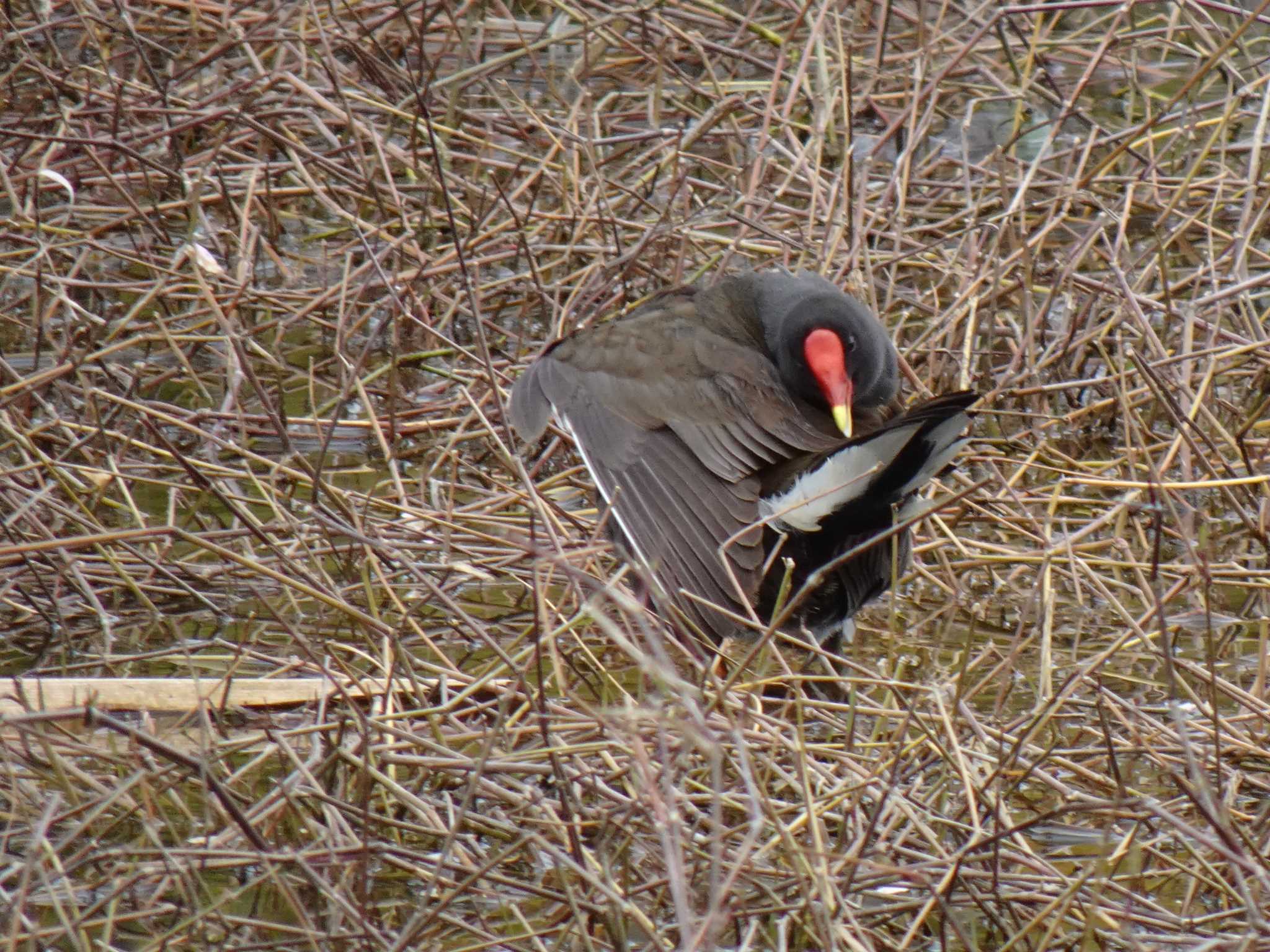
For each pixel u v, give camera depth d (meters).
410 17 17.88
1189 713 9.15
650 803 6.92
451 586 10.62
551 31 18.61
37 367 13.22
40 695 8.52
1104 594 9.41
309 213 16.95
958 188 16.11
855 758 8.24
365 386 13.27
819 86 15.24
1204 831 7.76
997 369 13.66
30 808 8.07
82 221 15.85
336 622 10.43
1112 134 16.94
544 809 7.66
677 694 6.19
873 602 9.80
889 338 10.09
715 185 15.05
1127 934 6.61
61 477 10.88
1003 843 7.55
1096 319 14.03
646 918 6.93
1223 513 11.83
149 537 10.02
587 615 9.48
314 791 7.82
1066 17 19.44
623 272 13.27
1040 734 9.02
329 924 7.48
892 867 6.95
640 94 17.44
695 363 9.52
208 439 12.03
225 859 7.48
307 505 11.70
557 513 10.82
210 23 16.75
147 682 9.35
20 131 15.80
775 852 7.56
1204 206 14.94
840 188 13.98
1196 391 12.64
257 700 9.40
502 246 14.92
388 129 16.22
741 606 8.70
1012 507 11.43
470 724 9.10
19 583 10.79
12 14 17.41
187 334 13.80
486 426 11.11
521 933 7.40
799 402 9.76
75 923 6.82
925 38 16.45
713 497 9.07
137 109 15.84
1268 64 17.58
